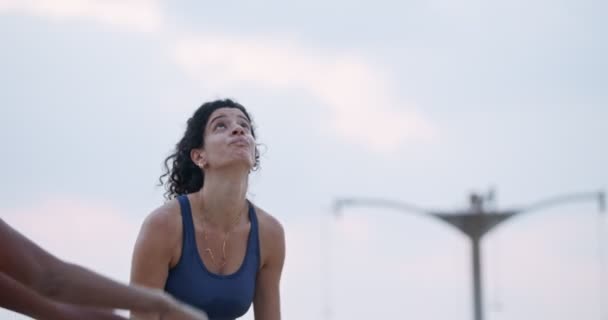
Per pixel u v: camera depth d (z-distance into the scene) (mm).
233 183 6844
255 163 7621
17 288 2723
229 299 6844
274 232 7117
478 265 57969
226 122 7059
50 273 2529
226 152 6812
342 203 53750
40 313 2746
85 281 2559
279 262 7215
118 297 2588
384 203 55688
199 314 2674
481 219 57594
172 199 6957
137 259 6727
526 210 57000
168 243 6723
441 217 57531
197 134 7074
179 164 7316
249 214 7043
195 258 6777
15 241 2506
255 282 7227
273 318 7215
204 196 6879
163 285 6766
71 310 2754
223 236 6875
